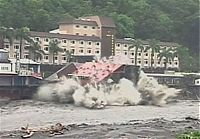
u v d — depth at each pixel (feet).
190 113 423.23
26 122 323.16
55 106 469.98
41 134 256.11
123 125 303.07
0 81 529.45
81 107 467.52
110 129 278.46
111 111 425.69
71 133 259.80
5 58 575.79
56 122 323.37
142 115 391.45
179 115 399.24
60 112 404.16
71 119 345.51
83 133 260.21
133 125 303.07
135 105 517.55
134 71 606.96
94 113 400.67
